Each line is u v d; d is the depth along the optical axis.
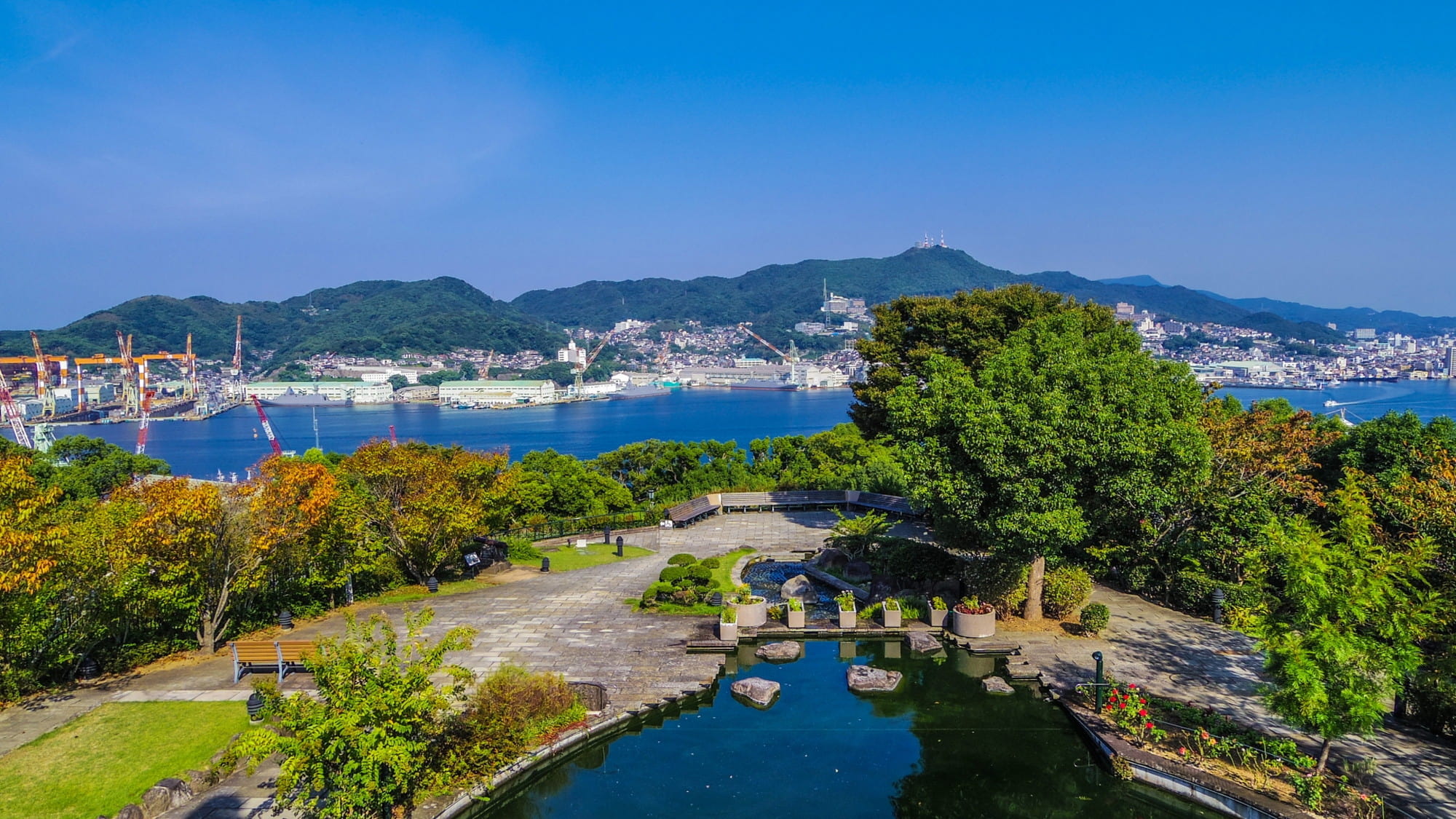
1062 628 23.72
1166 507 23.20
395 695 12.60
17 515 18.38
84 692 18.81
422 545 29.64
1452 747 16.06
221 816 13.60
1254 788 14.62
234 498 23.20
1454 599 16.98
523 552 34.81
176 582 20.98
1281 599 23.69
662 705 19.14
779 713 19.44
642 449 53.53
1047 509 21.20
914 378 40.06
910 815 15.26
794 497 45.22
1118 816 15.38
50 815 13.41
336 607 26.58
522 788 16.22
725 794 16.05
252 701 16.88
